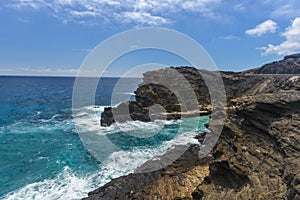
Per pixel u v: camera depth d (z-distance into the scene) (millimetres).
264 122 13477
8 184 17656
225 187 12211
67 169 19859
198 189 12859
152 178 16734
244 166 11812
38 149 25312
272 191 9281
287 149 11023
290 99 13141
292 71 54875
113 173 18500
